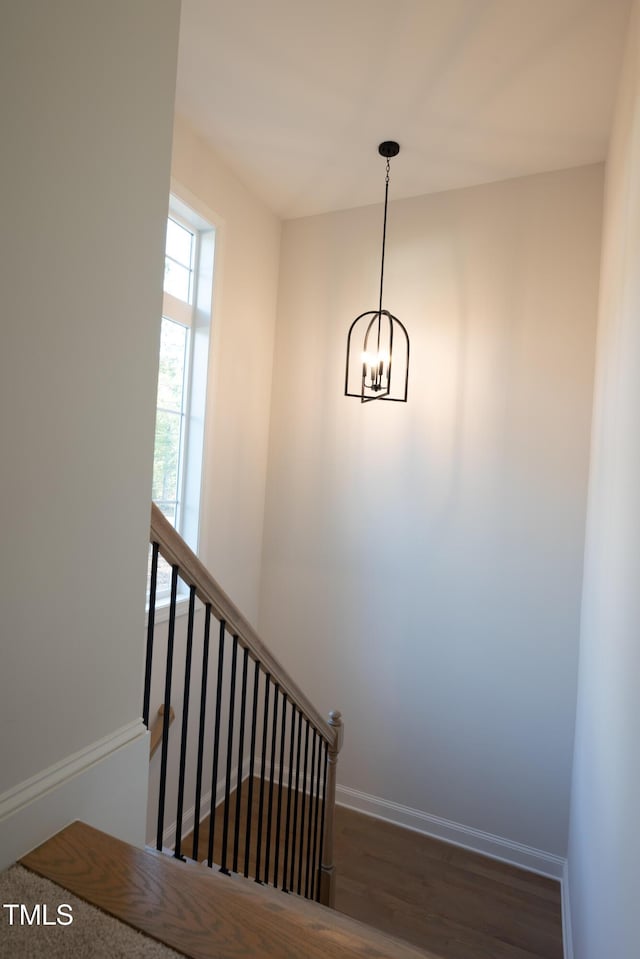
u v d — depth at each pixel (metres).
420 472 3.27
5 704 0.97
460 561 3.16
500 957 2.38
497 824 3.04
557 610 2.93
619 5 1.92
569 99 2.42
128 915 0.91
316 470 3.55
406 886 2.78
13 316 0.94
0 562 0.95
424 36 2.13
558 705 2.93
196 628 2.99
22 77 0.93
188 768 2.97
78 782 1.11
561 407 2.94
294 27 2.11
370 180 3.17
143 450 1.26
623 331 1.75
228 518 3.29
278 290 3.67
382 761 3.34
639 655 1.19
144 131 1.21
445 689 3.19
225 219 3.08
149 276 1.24
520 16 2.00
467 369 3.15
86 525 1.12
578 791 2.43
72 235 1.05
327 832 2.38
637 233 1.54
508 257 3.07
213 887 0.99
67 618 1.09
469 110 2.54
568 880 2.65
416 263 3.30
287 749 3.60
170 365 2.92
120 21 1.13
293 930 0.92
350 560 3.45
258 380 3.51
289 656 3.61
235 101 2.56
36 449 1.00
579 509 2.90
